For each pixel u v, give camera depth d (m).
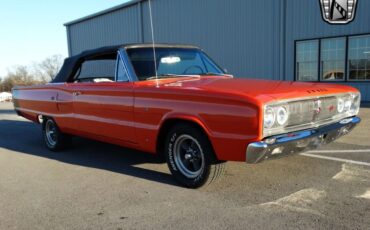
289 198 3.92
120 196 4.23
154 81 4.76
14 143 7.85
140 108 4.59
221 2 17.14
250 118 3.54
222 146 3.79
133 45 5.21
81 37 26.11
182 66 5.27
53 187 4.66
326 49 13.98
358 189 4.10
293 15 14.63
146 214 3.69
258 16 15.77
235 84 4.26
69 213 3.82
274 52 15.41
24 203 4.15
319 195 3.97
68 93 5.92
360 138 6.80
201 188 4.32
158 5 20.22
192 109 4.00
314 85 4.41
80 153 6.46
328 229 3.20
